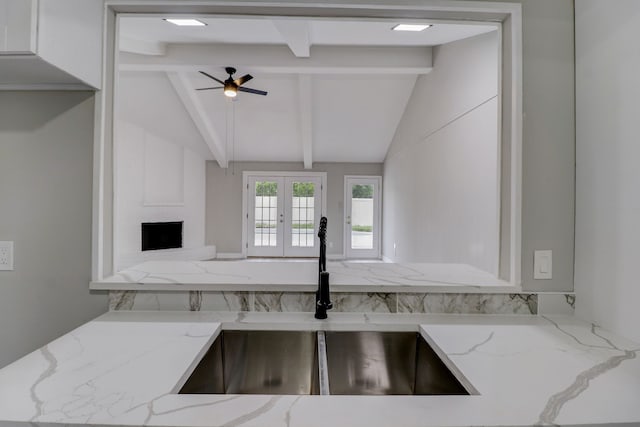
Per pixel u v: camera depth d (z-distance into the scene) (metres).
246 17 1.31
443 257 3.59
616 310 1.06
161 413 0.64
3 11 0.94
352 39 3.42
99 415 0.63
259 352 1.15
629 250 1.02
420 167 4.52
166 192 6.37
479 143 2.71
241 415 0.64
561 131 1.26
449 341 1.00
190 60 3.99
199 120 5.63
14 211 1.24
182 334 1.03
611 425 0.63
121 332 1.04
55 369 0.81
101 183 1.25
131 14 1.29
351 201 7.52
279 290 1.25
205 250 7.16
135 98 5.15
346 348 1.16
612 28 1.08
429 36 2.96
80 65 1.13
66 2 1.06
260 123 5.93
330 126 5.95
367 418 0.64
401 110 5.45
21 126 1.24
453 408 0.67
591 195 1.17
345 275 1.42
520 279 1.26
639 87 0.99
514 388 0.74
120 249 5.53
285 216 7.50
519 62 1.25
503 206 1.33
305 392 1.14
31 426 0.61
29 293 1.25
